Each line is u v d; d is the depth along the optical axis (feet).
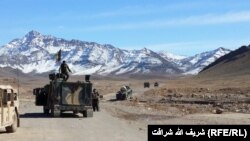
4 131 88.17
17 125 93.30
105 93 378.32
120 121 115.24
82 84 131.75
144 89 453.99
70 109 130.41
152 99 254.88
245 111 152.15
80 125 102.63
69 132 87.04
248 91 308.81
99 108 170.30
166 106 186.80
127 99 263.29
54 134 83.46
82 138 77.51
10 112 84.74
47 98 139.23
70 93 131.13
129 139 76.13
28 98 281.54
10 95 85.30
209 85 490.90
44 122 110.11
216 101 220.84
